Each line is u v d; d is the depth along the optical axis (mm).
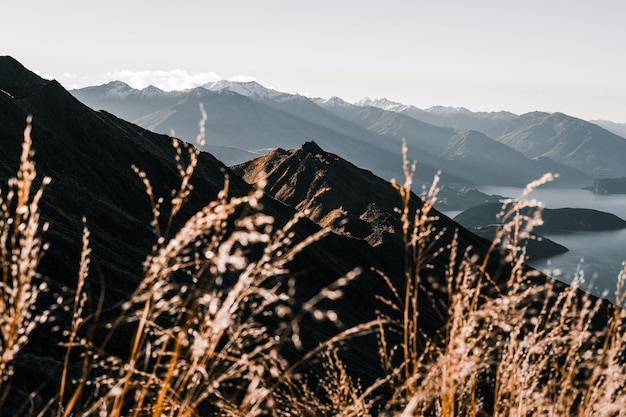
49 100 104625
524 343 2123
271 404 1821
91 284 39000
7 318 1316
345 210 148875
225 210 1482
